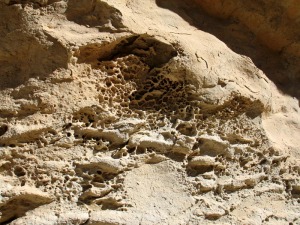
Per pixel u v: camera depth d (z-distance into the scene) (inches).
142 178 84.2
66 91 83.0
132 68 89.1
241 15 100.6
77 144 82.9
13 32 84.4
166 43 89.0
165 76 89.4
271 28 101.3
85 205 79.8
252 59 100.3
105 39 85.9
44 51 83.3
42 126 80.8
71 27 85.2
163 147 86.4
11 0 85.3
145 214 80.9
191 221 83.0
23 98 81.8
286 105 100.7
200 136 88.9
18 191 76.6
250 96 92.8
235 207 87.0
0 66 84.7
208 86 89.9
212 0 99.0
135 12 90.2
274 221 88.7
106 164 82.4
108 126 85.0
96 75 86.3
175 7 96.4
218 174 89.2
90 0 86.2
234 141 92.0
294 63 103.7
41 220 76.5
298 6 99.7
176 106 89.7
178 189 85.0
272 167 93.1
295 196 93.2
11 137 79.5
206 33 95.9
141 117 87.5
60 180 80.1
